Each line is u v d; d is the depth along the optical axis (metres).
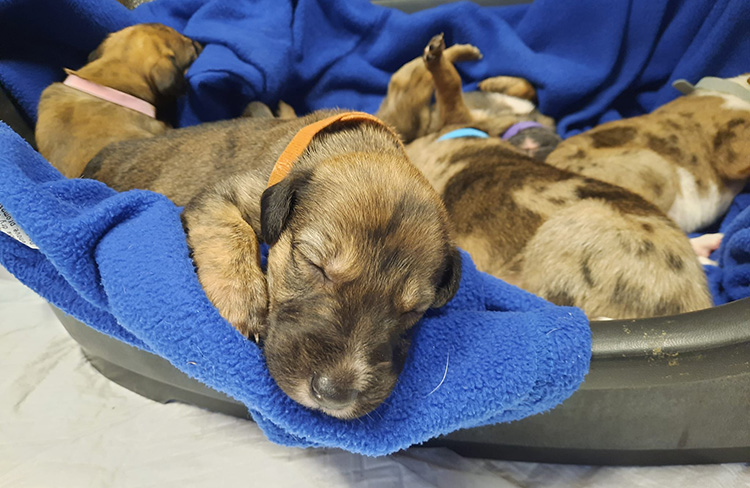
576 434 0.26
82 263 0.22
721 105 0.49
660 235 0.33
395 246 0.22
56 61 0.52
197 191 0.33
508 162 0.41
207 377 0.21
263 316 0.23
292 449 0.28
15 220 0.22
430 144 0.48
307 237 0.22
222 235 0.24
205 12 0.60
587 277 0.32
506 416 0.23
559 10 0.61
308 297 0.22
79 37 0.52
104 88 0.50
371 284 0.21
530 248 0.34
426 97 0.57
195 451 0.28
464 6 0.63
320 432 0.21
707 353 0.21
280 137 0.33
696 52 0.57
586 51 0.61
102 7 0.53
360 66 0.63
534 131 0.54
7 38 0.48
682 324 0.22
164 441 0.29
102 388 0.34
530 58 0.62
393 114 0.58
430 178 0.42
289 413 0.20
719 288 0.38
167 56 0.54
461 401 0.22
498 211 0.36
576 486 0.27
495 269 0.35
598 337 0.22
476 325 0.24
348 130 0.30
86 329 0.31
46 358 0.36
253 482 0.26
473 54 0.64
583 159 0.47
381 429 0.21
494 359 0.22
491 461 0.28
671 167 0.47
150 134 0.51
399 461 0.27
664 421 0.25
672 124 0.49
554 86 0.60
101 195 0.27
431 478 0.26
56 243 0.22
